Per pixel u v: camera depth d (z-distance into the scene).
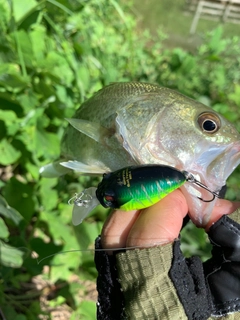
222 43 0.56
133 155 0.15
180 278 0.12
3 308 0.24
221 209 0.14
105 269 0.13
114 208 0.13
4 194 0.25
